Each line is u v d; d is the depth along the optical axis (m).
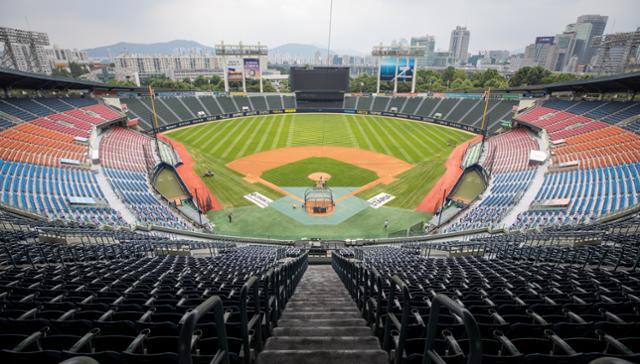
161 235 25.20
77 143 41.31
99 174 35.03
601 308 5.54
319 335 5.94
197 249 19.52
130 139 51.53
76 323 4.82
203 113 76.00
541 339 4.14
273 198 36.72
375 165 46.75
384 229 30.91
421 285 8.29
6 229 19.12
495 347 4.20
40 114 45.09
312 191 37.78
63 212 26.16
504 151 46.00
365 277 6.96
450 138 60.25
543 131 47.72
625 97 46.88
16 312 5.51
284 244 27.66
